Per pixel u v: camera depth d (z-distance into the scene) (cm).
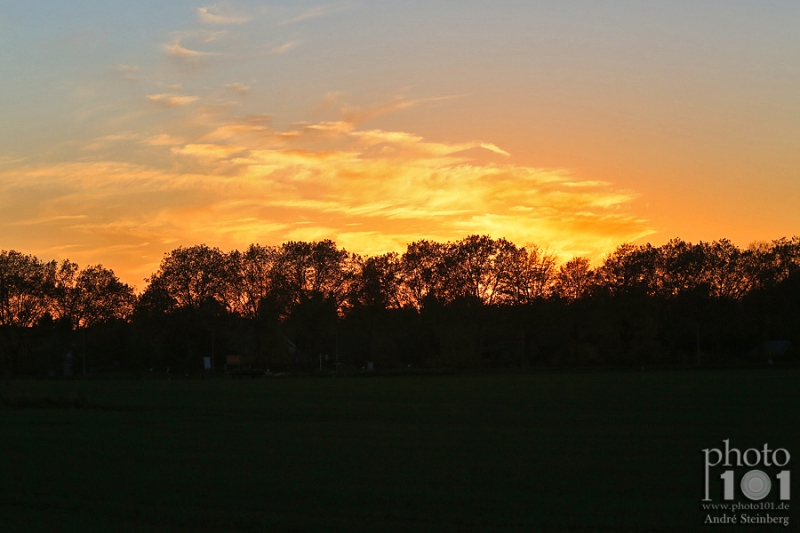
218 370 12938
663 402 5034
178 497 2147
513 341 14000
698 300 13088
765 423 3781
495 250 14762
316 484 2284
